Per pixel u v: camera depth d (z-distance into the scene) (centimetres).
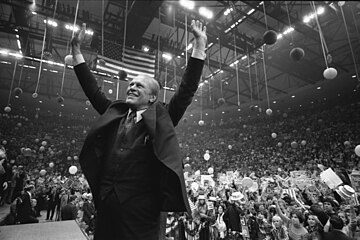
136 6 1046
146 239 83
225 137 2870
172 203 83
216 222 708
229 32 1375
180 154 91
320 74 1986
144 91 110
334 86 2194
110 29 1190
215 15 1365
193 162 2247
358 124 1914
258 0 1131
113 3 1188
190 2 1009
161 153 87
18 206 711
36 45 1827
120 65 748
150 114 96
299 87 2367
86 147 95
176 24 1265
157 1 1005
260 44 1409
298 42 1723
